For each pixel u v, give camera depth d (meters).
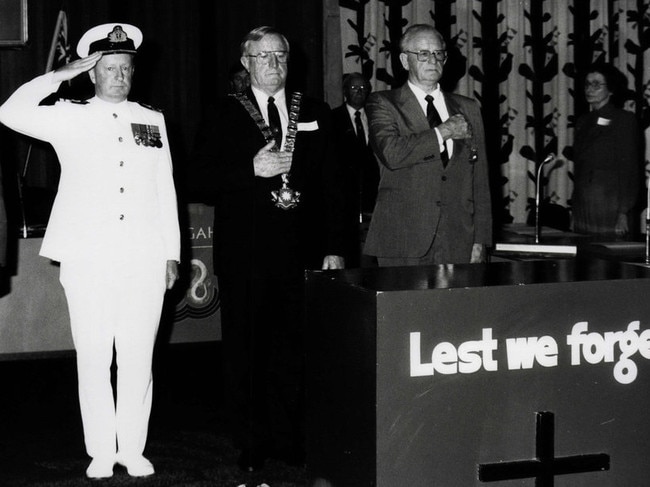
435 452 1.74
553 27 6.66
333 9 6.29
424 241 3.26
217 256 3.16
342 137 5.26
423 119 3.30
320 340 1.97
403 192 3.29
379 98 3.35
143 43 5.99
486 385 1.76
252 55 3.14
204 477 3.13
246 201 3.10
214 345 5.48
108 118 3.04
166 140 3.18
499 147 6.69
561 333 1.81
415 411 1.73
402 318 1.71
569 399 1.82
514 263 2.17
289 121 3.16
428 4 6.41
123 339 3.08
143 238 3.04
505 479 1.78
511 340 1.77
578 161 5.13
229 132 3.14
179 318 4.62
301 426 3.29
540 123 6.72
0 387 4.54
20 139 5.30
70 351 4.43
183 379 4.69
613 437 1.85
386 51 6.32
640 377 1.86
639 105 6.74
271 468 3.21
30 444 3.59
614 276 1.89
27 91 2.96
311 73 6.27
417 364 1.72
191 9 6.07
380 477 1.72
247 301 3.11
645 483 1.88
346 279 1.88
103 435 3.13
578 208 5.11
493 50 6.63
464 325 1.74
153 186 3.10
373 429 1.72
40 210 4.64
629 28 6.73
